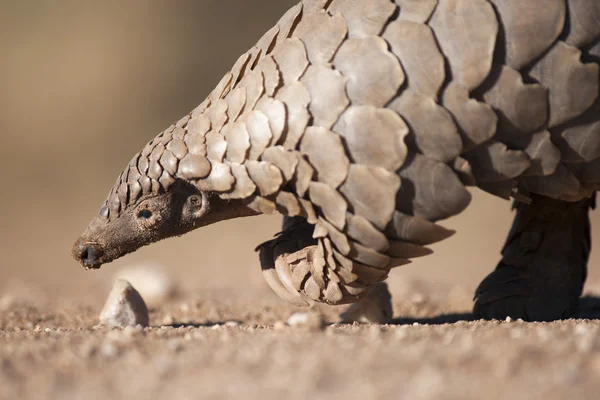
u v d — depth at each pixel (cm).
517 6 1084
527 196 1229
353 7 1119
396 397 735
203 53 5766
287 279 1236
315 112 1097
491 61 1071
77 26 5756
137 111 5525
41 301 2077
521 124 1090
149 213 1209
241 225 4269
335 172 1088
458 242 3894
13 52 5631
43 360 933
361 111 1078
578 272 1410
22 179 4909
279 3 5869
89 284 2647
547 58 1090
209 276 2891
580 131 1112
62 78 5600
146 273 2116
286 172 1107
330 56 1105
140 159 1216
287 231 1270
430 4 1092
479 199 4531
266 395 761
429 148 1074
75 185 4866
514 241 1414
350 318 1471
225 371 845
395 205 1084
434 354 879
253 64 1175
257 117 1123
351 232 1105
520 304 1384
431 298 1973
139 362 903
